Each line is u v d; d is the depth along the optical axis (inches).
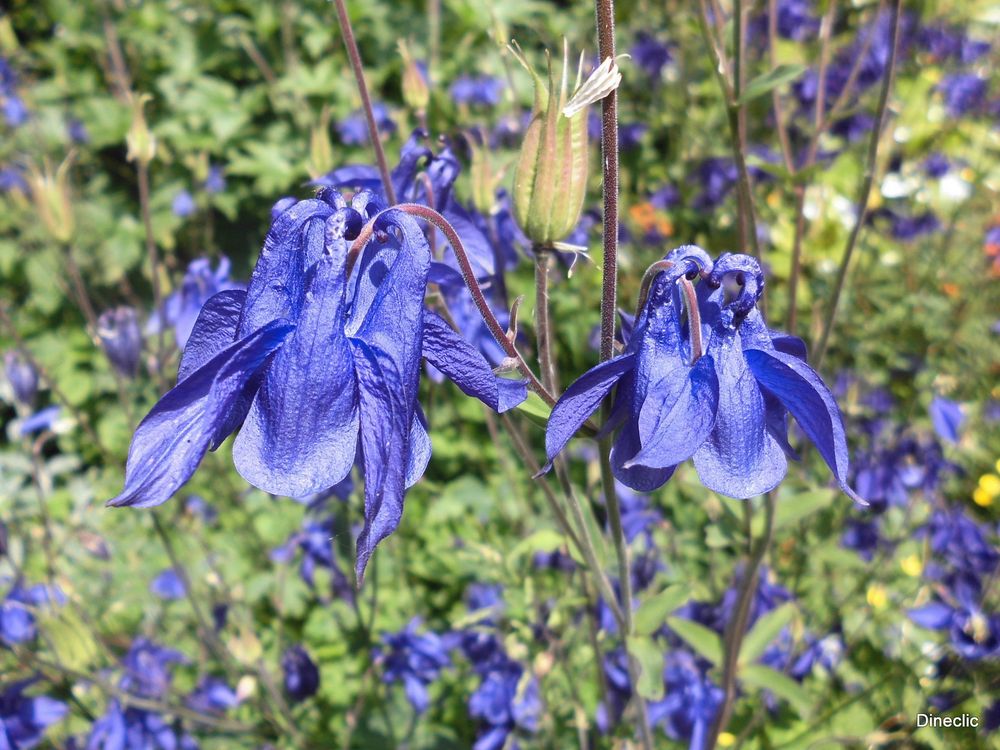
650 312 7.1
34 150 26.8
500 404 7.3
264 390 6.3
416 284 6.5
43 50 29.0
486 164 10.7
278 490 6.3
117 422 22.6
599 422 8.3
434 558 17.5
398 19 28.1
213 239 26.9
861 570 16.2
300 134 26.2
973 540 14.5
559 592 15.3
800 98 21.2
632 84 25.8
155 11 28.7
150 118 28.1
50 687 14.7
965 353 20.5
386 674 14.5
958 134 25.7
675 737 12.6
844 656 15.0
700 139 23.6
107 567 18.0
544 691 14.2
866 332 20.0
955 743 14.9
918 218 21.9
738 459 7.0
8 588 16.4
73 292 23.1
